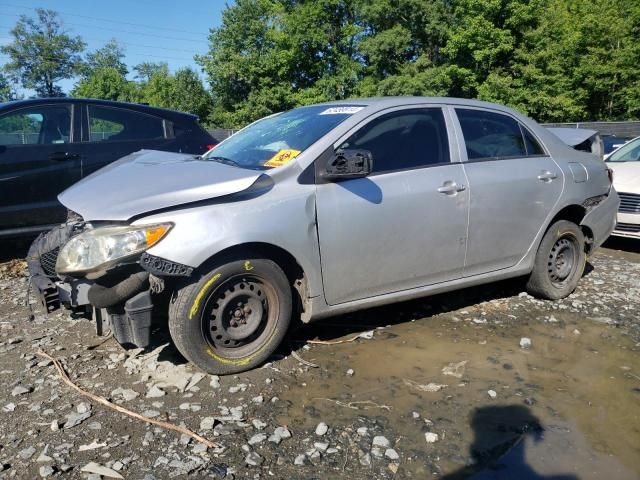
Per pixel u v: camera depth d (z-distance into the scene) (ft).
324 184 11.69
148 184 11.32
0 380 10.95
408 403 10.38
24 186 19.70
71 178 20.59
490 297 16.29
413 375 11.47
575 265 16.34
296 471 8.37
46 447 8.73
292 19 130.93
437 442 9.20
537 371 11.81
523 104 108.68
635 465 8.73
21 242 22.61
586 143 18.53
